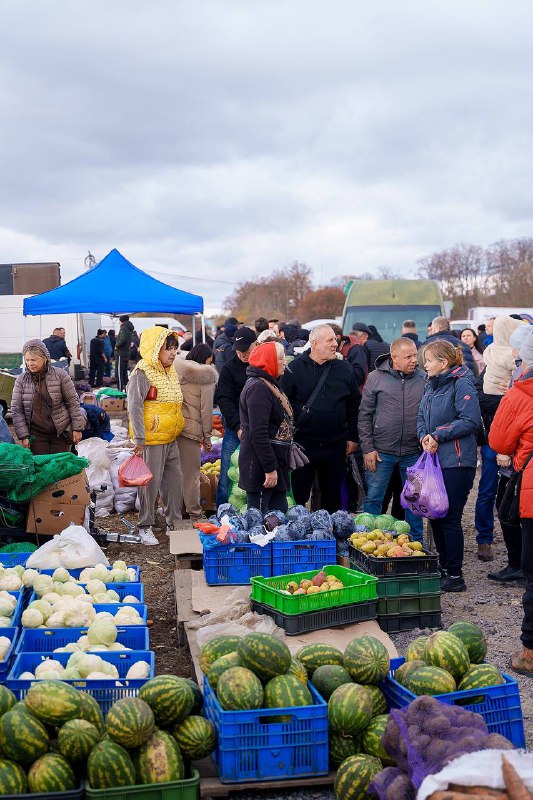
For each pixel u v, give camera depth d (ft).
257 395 24.16
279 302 388.37
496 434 19.11
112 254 46.70
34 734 12.30
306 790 14.06
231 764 13.61
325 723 13.93
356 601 19.89
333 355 27.50
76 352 97.66
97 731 12.60
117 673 15.19
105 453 36.70
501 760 10.46
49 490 27.37
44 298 44.16
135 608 19.11
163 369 30.04
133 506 36.83
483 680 14.58
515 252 303.89
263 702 13.97
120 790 12.13
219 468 36.76
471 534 33.76
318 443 27.81
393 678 15.07
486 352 29.01
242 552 22.38
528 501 18.60
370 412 27.43
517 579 26.53
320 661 15.37
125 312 45.91
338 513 23.66
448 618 23.02
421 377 27.35
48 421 30.42
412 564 21.57
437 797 10.30
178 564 25.45
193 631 19.20
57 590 20.07
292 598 18.79
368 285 66.44
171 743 12.84
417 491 24.04
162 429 30.07
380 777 11.85
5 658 15.47
